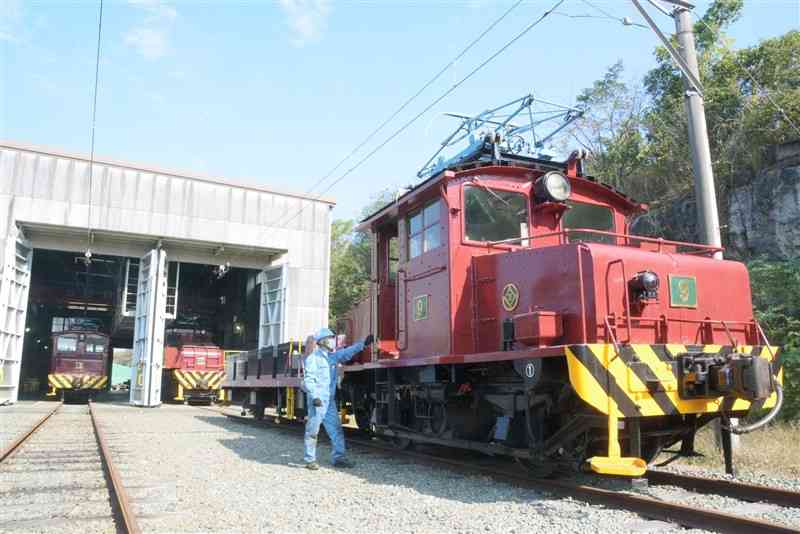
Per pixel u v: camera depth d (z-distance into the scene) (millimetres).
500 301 6934
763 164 15992
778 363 6352
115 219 22719
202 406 25891
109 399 34438
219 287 35969
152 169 23578
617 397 5391
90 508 5438
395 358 8516
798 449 7594
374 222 9508
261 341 26641
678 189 18844
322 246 26875
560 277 6168
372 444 9453
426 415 8016
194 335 31672
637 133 21609
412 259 8250
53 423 14492
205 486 6410
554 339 6008
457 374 7195
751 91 18438
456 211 7277
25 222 21422
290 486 6438
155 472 7312
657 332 6062
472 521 4855
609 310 5867
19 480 6785
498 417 7164
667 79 21703
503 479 6570
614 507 5254
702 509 4637
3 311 20750
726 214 16625
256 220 25453
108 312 39938
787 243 14305
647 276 5863
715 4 20859
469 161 8180
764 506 5168
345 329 11461
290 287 25812
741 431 6254
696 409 5824
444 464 7562
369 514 5145
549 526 4688
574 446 6023
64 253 31484
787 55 17859
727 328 6305
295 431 12102
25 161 21609
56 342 29938
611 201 8125
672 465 7375
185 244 24859
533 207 7621
